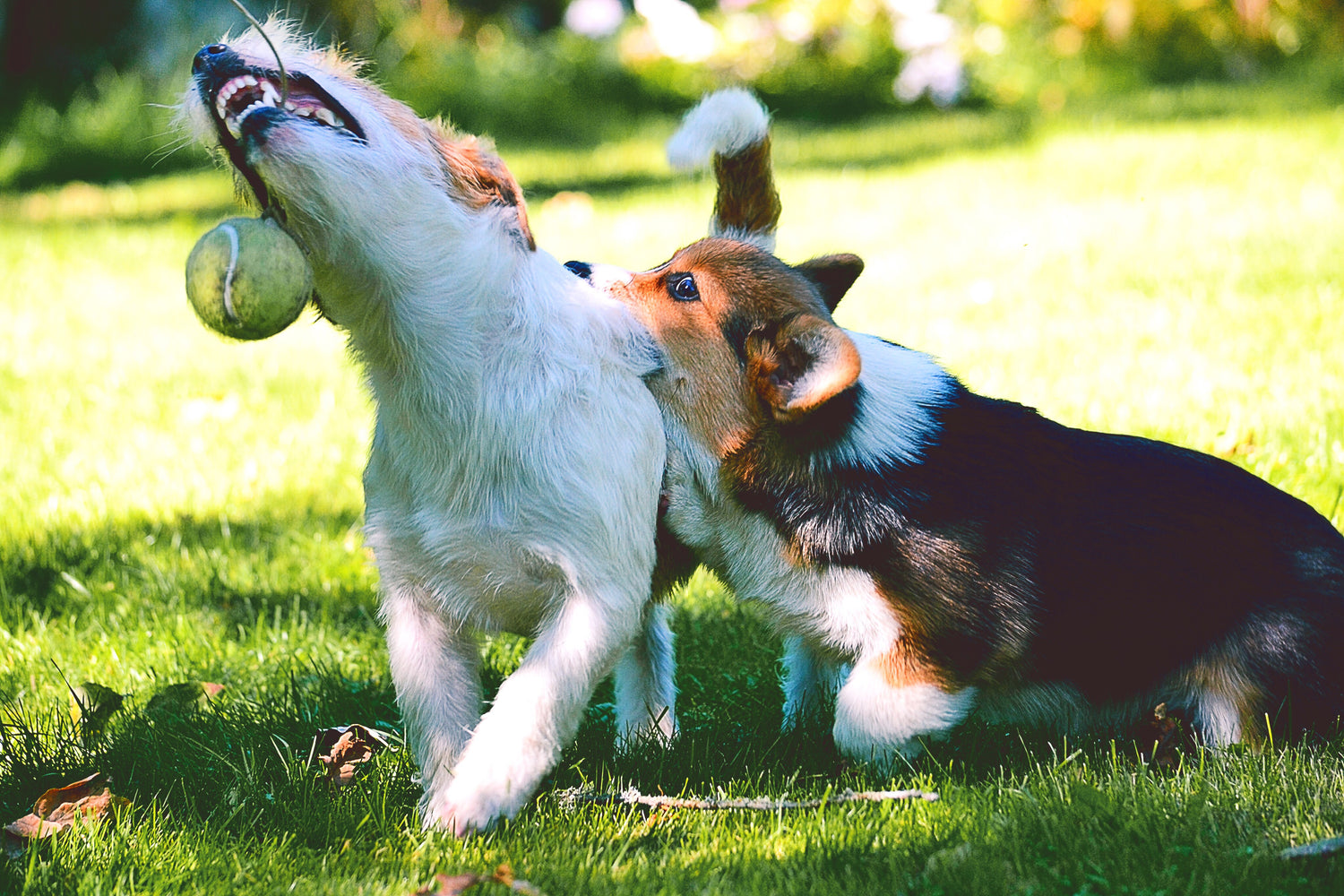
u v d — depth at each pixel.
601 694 4.05
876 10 17.03
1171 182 9.73
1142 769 3.17
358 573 4.87
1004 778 3.32
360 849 3.02
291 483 5.70
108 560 4.94
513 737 2.98
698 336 3.39
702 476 3.41
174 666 4.20
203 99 2.81
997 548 3.32
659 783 3.34
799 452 3.32
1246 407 5.51
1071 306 7.15
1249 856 2.75
